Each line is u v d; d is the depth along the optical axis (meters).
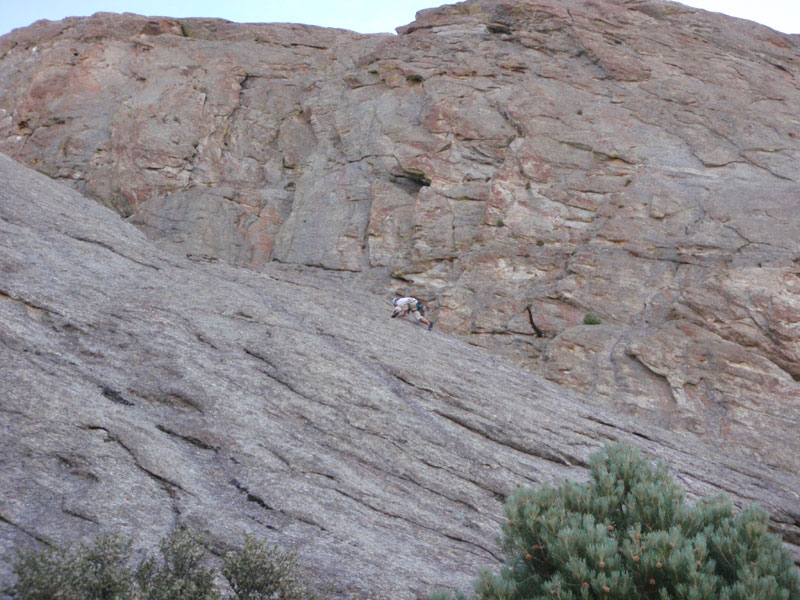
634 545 7.71
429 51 34.41
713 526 8.39
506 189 27.31
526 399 15.55
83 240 17.67
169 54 37.75
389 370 14.95
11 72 39.94
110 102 35.91
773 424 18.50
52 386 10.91
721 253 22.92
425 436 12.95
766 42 36.25
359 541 9.72
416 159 29.25
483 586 7.76
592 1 36.75
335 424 12.66
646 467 9.28
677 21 36.28
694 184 26.41
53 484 8.93
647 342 20.53
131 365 12.95
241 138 33.88
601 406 17.30
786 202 24.23
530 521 8.27
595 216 26.31
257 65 37.28
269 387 13.16
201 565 7.64
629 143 28.56
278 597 7.65
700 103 30.80
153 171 31.55
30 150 35.25
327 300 18.98
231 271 19.55
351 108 33.69
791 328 20.19
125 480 9.44
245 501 10.07
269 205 31.34
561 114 29.77
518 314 23.38
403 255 27.23
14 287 14.07
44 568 6.38
